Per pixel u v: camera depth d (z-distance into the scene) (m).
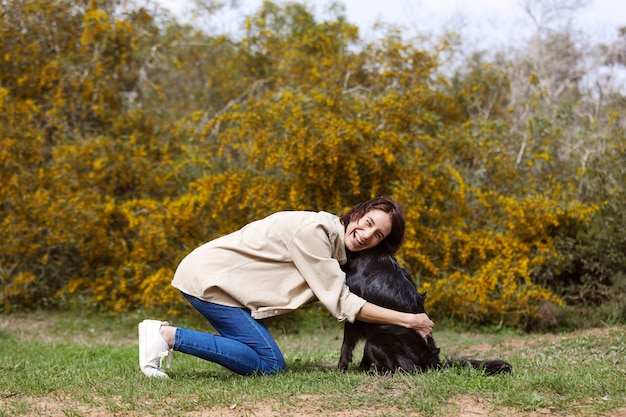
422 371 4.23
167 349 4.19
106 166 10.05
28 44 11.37
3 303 9.53
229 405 3.69
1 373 4.85
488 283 8.49
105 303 9.59
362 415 3.53
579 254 8.84
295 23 14.44
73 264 10.04
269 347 4.29
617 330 6.62
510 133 10.79
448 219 9.10
